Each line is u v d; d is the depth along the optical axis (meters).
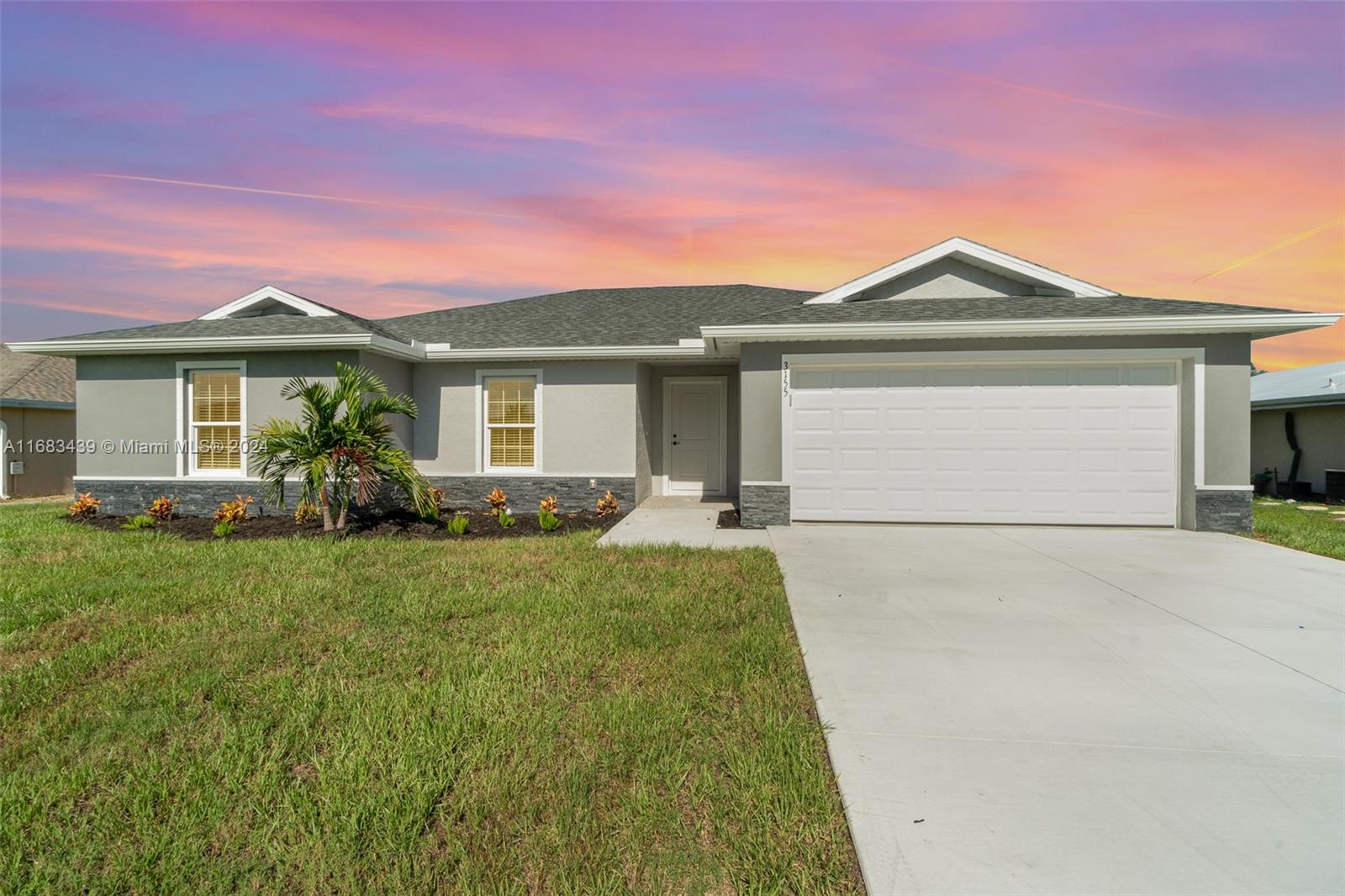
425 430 12.61
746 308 14.74
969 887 2.15
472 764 2.93
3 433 15.83
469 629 4.90
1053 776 2.87
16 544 8.28
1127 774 2.89
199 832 2.51
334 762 2.95
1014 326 9.20
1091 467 9.77
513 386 12.54
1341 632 4.85
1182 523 9.59
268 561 7.14
